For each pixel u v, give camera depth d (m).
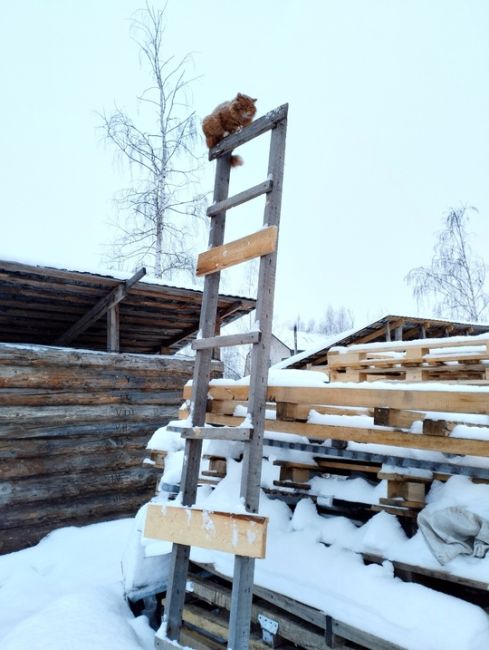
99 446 6.95
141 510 4.62
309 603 2.88
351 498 3.38
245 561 2.67
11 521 6.09
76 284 6.72
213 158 3.87
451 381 6.48
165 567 4.39
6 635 3.74
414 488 3.00
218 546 2.71
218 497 3.75
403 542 2.92
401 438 2.78
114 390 7.22
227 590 3.53
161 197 12.76
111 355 7.16
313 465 3.65
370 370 7.01
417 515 2.87
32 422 6.37
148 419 7.51
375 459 3.09
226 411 3.59
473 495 2.73
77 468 6.71
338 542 3.21
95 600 4.00
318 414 3.33
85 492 6.76
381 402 2.70
